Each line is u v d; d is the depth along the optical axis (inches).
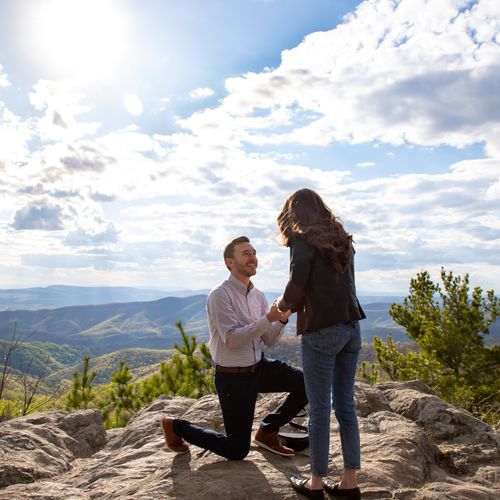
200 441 149.7
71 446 220.8
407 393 227.1
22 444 198.1
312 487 122.0
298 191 126.8
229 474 136.6
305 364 122.7
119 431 254.5
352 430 123.1
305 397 149.0
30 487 147.6
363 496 129.9
